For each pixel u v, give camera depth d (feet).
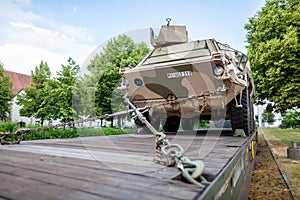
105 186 3.41
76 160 5.57
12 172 4.32
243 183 8.41
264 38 31.76
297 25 29.14
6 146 9.21
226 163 5.15
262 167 16.96
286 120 122.31
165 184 3.50
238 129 13.14
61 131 17.58
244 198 6.87
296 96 27.17
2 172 4.32
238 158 7.02
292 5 31.42
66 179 3.81
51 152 7.14
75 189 3.29
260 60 28.55
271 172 15.38
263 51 29.12
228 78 10.86
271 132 68.03
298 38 27.53
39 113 50.31
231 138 11.84
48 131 17.12
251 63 30.53
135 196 2.97
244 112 12.82
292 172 15.19
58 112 38.99
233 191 5.71
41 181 3.70
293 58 26.37
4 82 77.15
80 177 3.93
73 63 38.70
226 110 13.98
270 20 30.73
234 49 13.67
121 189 3.27
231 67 11.55
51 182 3.64
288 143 33.04
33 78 63.93
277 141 36.52
